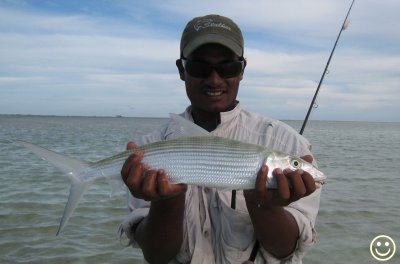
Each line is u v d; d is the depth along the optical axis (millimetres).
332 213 2865
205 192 828
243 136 863
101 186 3574
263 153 792
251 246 784
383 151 8703
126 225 848
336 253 2084
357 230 2463
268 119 896
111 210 2779
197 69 829
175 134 858
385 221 2666
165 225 762
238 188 793
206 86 834
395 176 4762
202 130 821
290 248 773
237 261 776
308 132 22531
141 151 834
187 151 811
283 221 743
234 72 835
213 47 817
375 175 4836
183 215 777
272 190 732
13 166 4859
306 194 717
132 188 740
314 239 806
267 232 746
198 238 792
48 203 2949
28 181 3840
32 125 22938
